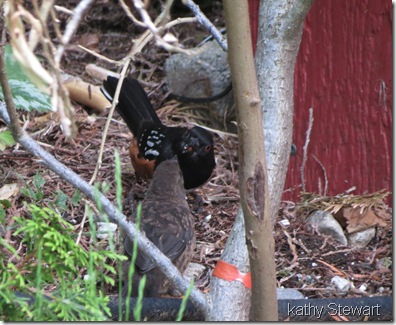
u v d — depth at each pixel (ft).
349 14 29.81
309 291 24.50
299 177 31.09
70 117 12.37
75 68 39.93
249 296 19.95
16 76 28.73
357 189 30.78
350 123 30.50
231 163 33.27
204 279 25.04
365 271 25.82
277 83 20.94
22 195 28.68
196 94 36.65
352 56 30.01
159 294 23.43
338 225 28.17
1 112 17.12
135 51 19.81
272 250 16.92
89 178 30.86
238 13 15.20
